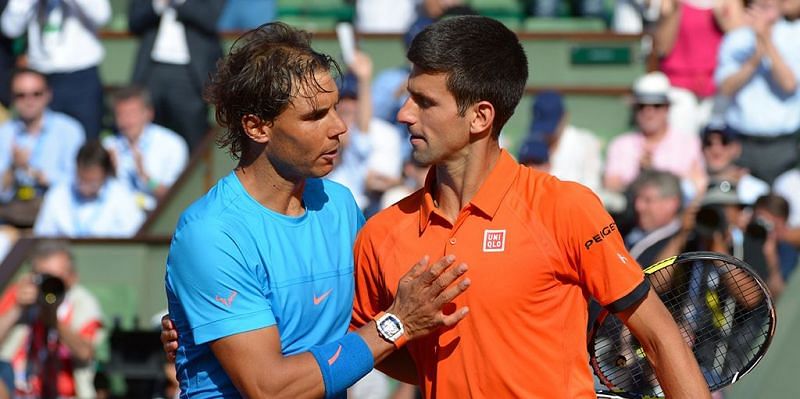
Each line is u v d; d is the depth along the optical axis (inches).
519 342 480.7
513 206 484.4
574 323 486.6
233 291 488.1
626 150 1208.2
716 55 1298.0
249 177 505.4
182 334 511.8
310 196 523.8
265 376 484.1
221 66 509.7
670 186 951.6
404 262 498.0
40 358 977.5
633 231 976.9
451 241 486.9
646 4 1370.6
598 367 532.7
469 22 484.7
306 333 507.2
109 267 1064.2
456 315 474.6
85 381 989.2
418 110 487.8
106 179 1176.2
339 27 1282.0
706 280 543.2
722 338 544.1
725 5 1294.3
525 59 496.7
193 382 510.9
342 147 1203.9
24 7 1363.2
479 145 486.9
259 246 495.8
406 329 482.9
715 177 1136.2
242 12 1460.4
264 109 489.7
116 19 1567.4
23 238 1058.1
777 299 971.9
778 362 924.6
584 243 473.4
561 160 1201.4
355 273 521.3
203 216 496.4
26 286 974.4
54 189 1180.5
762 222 986.7
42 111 1322.6
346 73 1235.9
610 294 474.9
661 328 476.7
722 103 1263.5
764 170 1239.5
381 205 1151.0
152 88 1318.9
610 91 1291.8
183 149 1275.8
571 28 1418.6
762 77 1243.2
